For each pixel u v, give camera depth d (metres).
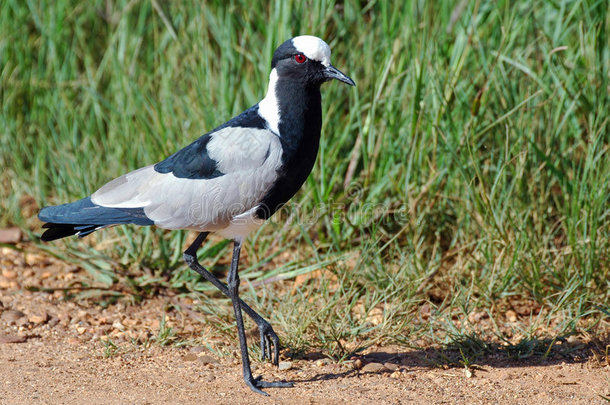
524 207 10.80
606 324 9.41
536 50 12.34
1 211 12.66
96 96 13.23
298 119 8.38
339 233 11.18
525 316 9.83
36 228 12.46
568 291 9.52
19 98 14.02
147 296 10.58
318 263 10.37
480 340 8.95
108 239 11.68
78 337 9.34
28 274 11.08
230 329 9.48
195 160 8.37
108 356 8.76
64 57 14.47
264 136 8.28
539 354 8.77
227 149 8.27
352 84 8.16
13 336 9.24
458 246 11.14
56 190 13.05
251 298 10.12
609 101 11.27
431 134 11.24
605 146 10.95
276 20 11.75
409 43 11.84
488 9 11.89
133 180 8.64
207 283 10.80
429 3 12.41
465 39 11.53
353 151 11.80
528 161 11.04
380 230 11.40
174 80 13.35
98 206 8.60
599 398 7.68
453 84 11.31
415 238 10.81
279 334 9.22
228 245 11.88
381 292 10.01
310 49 8.17
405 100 11.69
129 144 12.48
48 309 10.10
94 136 13.46
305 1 11.77
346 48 12.62
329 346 8.93
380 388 7.95
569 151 11.37
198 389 7.91
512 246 10.28
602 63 11.46
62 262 11.50
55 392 7.75
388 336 9.10
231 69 12.52
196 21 13.02
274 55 8.43
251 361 8.70
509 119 11.12
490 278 10.13
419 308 9.74
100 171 12.69
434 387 7.97
